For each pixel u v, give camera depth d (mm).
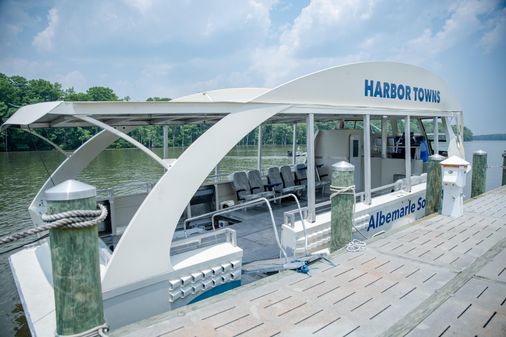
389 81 6469
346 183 4754
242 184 7789
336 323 3064
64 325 2404
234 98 6789
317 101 5074
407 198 7039
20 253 4703
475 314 3221
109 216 5988
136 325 2992
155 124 6137
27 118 3506
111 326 3262
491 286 3768
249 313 3211
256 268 4352
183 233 5797
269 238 5953
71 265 2348
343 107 5473
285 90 4660
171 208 3559
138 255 3371
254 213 7520
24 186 18625
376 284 3812
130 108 3598
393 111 6559
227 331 2920
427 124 10133
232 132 4051
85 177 20672
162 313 3293
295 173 9531
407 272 4125
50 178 5352
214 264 3920
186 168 3658
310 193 5133
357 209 5797
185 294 3682
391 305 3377
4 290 7164
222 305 3348
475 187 10430
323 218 5352
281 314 3199
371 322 3086
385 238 5391
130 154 44875
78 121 4891
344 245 4863
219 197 7703
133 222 3346
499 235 5539
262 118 4383
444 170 6680
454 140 8867
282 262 4422
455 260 4500
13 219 12516
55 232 2324
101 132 5629
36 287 3732
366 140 6008
